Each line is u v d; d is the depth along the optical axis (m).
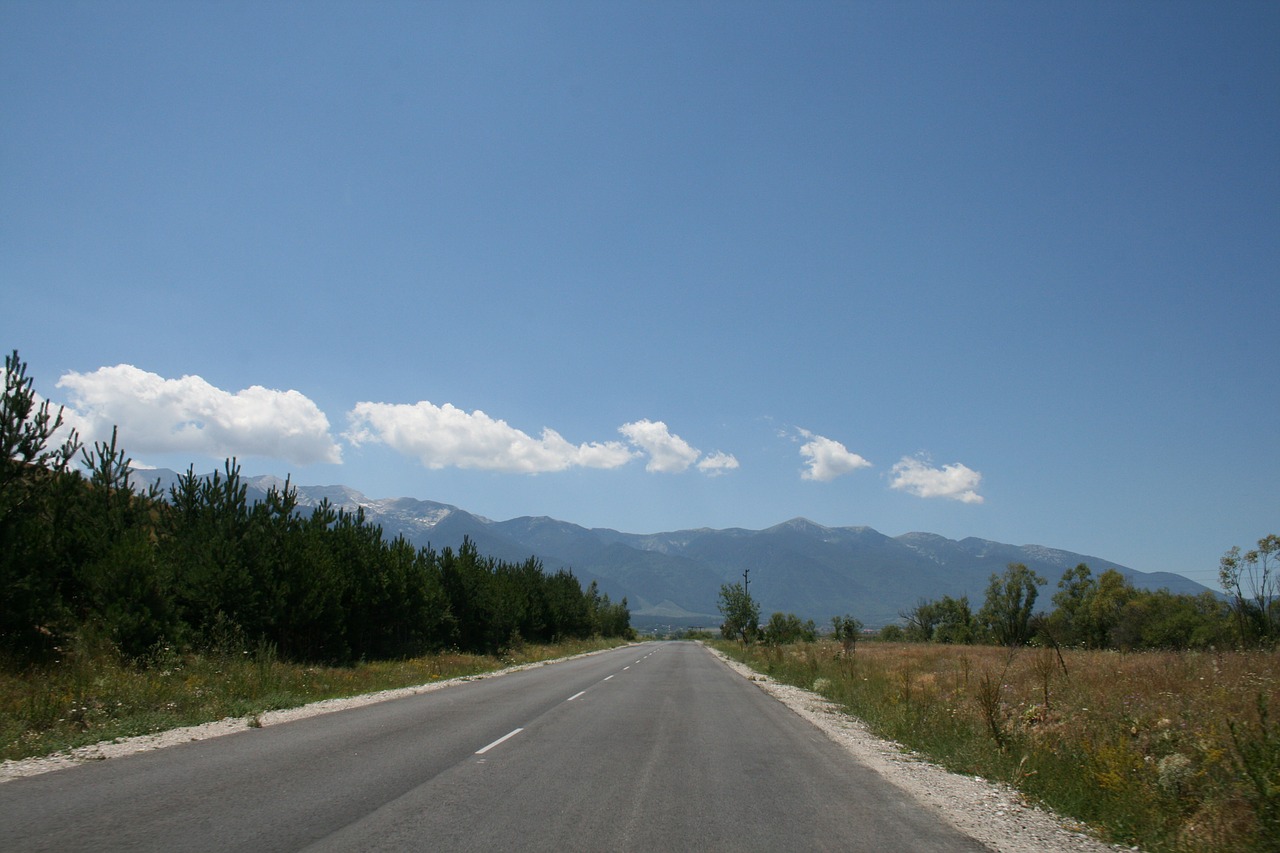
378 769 9.76
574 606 84.62
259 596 24.55
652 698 21.30
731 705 19.88
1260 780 7.74
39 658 16.19
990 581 64.69
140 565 19.48
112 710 13.69
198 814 7.29
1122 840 7.63
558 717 16.19
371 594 33.47
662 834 7.07
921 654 44.03
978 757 11.53
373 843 6.45
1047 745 11.34
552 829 7.09
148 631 19.06
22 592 16.27
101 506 21.11
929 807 8.56
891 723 15.22
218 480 26.28
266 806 7.66
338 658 28.19
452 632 42.97
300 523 30.28
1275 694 14.49
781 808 8.27
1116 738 10.97
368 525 37.47
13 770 9.40
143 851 6.10
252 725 13.76
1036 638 49.88
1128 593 65.81
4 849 6.10
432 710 17.03
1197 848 7.17
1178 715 13.09
